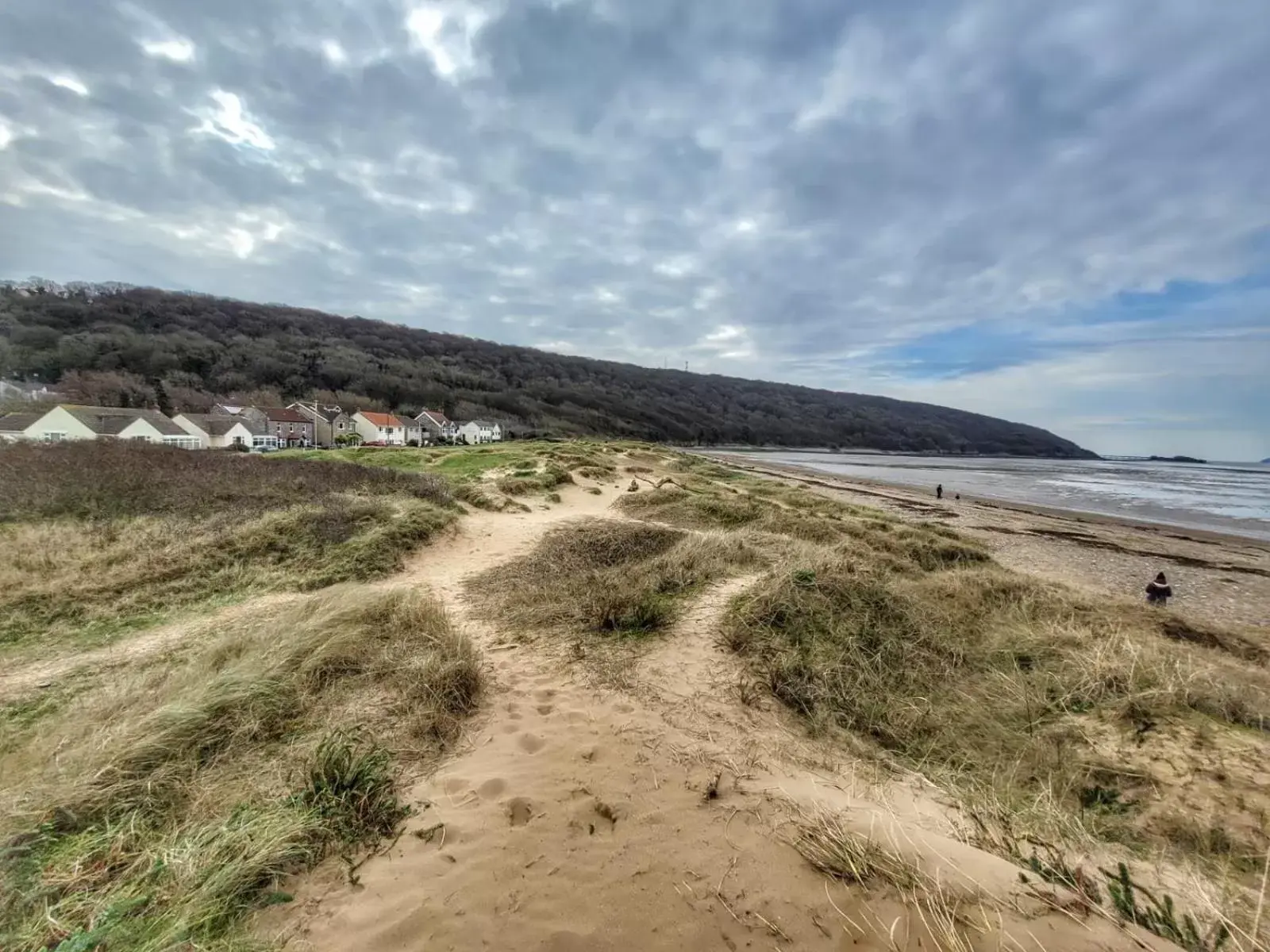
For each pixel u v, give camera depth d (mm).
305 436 49156
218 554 7289
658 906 1854
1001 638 5438
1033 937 1723
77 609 5703
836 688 4012
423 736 3096
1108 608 6988
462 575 7559
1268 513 24750
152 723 3057
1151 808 2768
